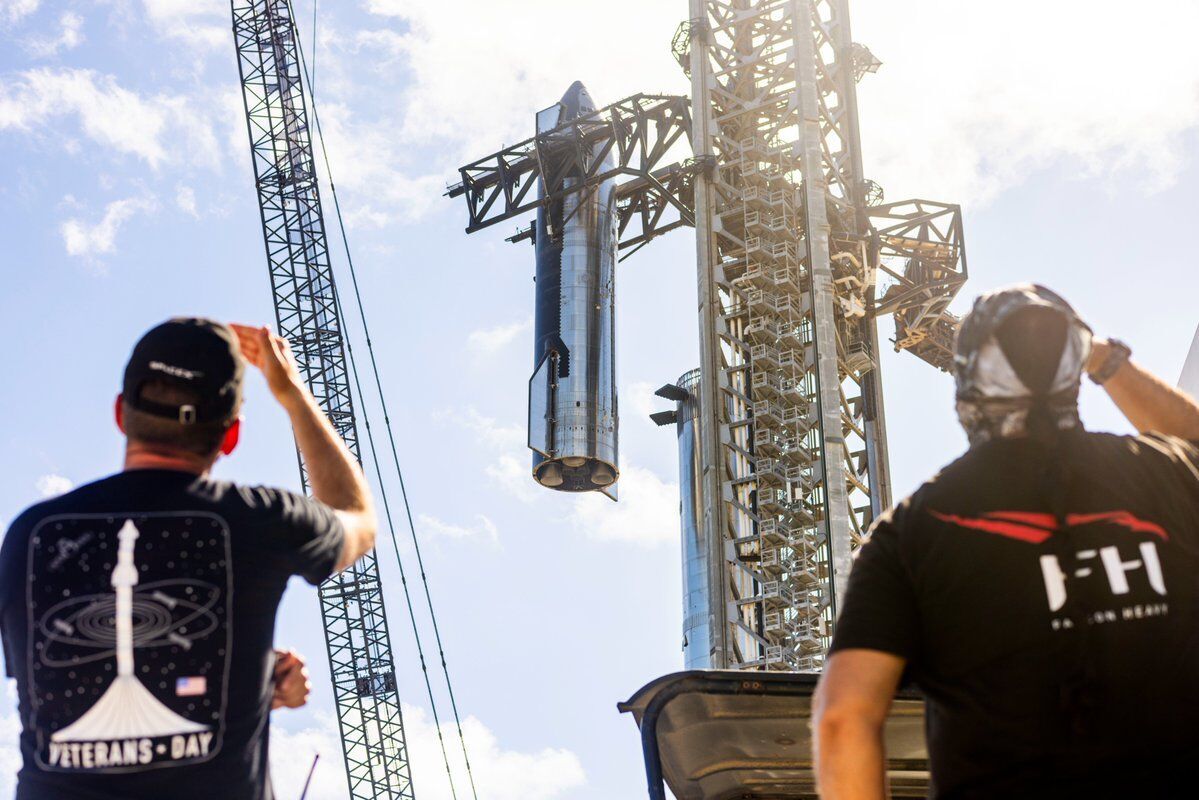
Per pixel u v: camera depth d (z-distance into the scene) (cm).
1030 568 349
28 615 383
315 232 7069
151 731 375
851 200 6756
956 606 353
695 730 1104
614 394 6806
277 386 475
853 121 6919
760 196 6450
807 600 5525
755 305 6153
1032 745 334
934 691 357
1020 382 369
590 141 7112
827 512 5547
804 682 1053
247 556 400
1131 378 433
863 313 6594
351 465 480
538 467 6681
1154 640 340
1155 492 362
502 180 7219
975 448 376
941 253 6900
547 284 6950
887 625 360
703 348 6175
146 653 379
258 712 392
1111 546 350
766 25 6906
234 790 380
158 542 392
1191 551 357
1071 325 376
